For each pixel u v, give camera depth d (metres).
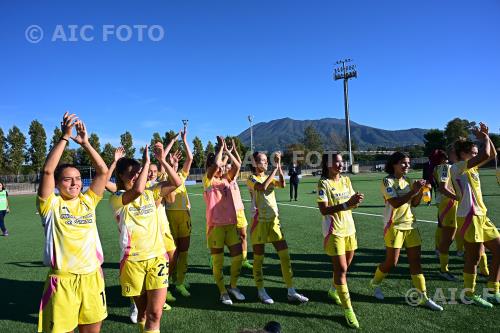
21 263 7.43
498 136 51.00
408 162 4.66
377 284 4.82
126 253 3.44
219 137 5.28
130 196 3.36
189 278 6.01
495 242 4.54
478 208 4.61
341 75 50.34
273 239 4.93
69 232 2.94
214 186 5.07
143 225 3.51
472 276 4.57
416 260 4.53
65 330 2.83
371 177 38.56
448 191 5.25
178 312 4.59
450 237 5.46
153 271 3.43
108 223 12.52
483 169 41.34
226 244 5.09
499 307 4.40
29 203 23.53
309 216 12.11
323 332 3.88
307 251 7.34
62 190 3.01
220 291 4.91
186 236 5.39
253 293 5.20
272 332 2.00
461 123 59.16
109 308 4.86
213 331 4.01
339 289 4.14
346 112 50.28
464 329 3.83
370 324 4.04
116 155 3.78
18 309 4.89
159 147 3.77
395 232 4.56
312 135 89.44
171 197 4.98
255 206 5.03
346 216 4.43
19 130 62.19
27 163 63.47
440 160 6.05
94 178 3.21
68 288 2.87
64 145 2.95
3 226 11.10
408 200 4.36
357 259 6.60
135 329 4.20
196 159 68.44
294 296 4.80
